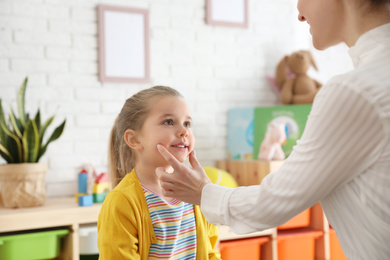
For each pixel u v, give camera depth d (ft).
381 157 2.13
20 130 6.25
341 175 2.24
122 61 7.57
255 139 8.09
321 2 2.46
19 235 5.61
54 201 6.66
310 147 2.27
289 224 7.59
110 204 3.37
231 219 2.63
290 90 8.46
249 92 8.82
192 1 8.26
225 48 8.59
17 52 6.86
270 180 2.48
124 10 7.57
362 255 2.30
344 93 2.17
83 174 6.89
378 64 2.19
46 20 7.06
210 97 8.43
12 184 5.99
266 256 7.32
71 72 7.24
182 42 8.16
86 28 7.35
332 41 2.57
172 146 3.50
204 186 2.80
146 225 3.38
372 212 2.19
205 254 3.69
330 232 7.77
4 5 6.78
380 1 2.32
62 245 6.24
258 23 8.93
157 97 3.58
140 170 3.64
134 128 3.66
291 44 9.27
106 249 3.27
